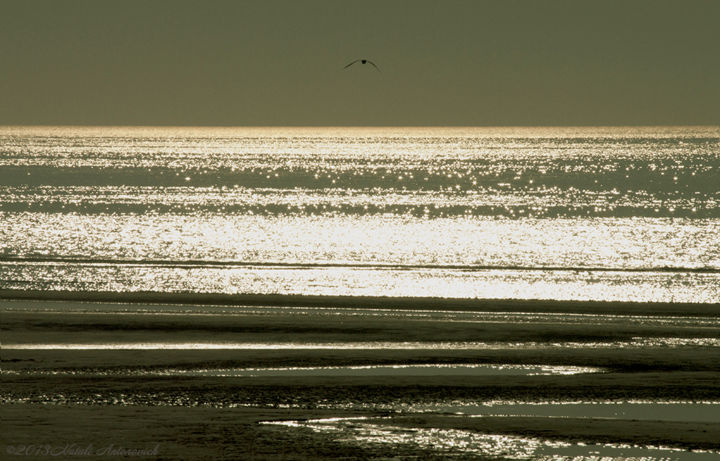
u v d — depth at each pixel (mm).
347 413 83938
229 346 118562
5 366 104562
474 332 128625
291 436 75562
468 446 73688
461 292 170625
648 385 96438
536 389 94500
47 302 155500
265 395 91000
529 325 134250
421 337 125000
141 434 74812
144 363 107312
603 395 92375
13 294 162125
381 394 92000
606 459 71125
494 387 95125
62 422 77938
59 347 116500
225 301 157375
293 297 161625
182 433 75375
